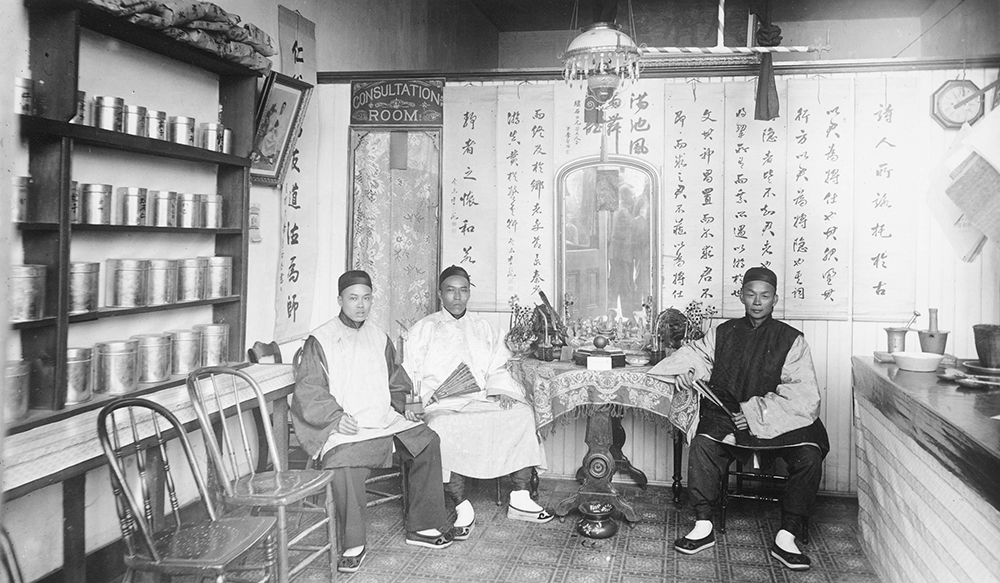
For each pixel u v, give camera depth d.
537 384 3.89
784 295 4.35
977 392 2.66
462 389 4.00
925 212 4.18
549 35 9.19
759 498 3.92
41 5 2.46
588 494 3.85
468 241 4.72
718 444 3.63
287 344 4.62
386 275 4.81
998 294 4.10
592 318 4.59
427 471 3.58
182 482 3.63
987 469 1.84
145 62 3.24
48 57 2.48
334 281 4.89
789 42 8.12
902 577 2.81
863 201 4.24
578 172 4.59
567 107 4.58
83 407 2.63
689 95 4.41
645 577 3.27
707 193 4.42
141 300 3.05
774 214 4.34
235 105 3.74
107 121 2.84
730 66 4.36
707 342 3.98
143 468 2.40
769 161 4.34
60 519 2.88
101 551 3.09
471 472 3.79
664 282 4.49
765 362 3.79
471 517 3.79
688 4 7.73
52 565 2.84
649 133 4.48
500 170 4.67
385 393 3.63
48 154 2.51
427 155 4.75
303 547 3.07
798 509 3.46
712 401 3.74
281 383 3.58
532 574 3.30
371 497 4.23
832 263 4.29
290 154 4.33
